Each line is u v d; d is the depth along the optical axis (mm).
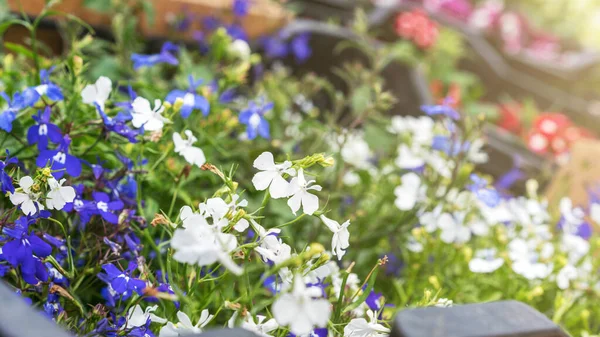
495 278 624
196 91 625
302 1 1251
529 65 1699
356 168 699
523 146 1174
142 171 521
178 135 517
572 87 1719
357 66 842
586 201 824
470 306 370
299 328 377
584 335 574
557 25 2109
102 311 461
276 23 933
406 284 633
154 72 732
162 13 808
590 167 834
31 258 446
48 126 496
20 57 644
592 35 2137
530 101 1435
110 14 757
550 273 611
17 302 332
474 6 1918
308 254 409
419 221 653
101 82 519
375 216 688
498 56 1671
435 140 670
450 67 1396
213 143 595
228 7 858
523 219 678
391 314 521
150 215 533
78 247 501
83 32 754
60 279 470
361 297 464
